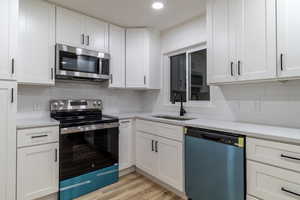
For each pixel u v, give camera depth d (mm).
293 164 1257
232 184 1580
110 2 2195
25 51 2016
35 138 1845
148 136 2549
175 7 2320
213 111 2412
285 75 1465
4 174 1636
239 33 1751
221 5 1896
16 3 1702
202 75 2672
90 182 2234
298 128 1651
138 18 2654
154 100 3396
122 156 2668
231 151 1589
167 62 3225
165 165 2268
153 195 2158
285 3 1460
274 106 1836
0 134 1618
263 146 1409
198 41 2600
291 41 1435
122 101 3385
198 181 1869
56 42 2248
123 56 2977
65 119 2340
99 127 2316
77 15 2436
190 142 1955
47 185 1918
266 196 1388
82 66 2434
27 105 2361
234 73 1792
